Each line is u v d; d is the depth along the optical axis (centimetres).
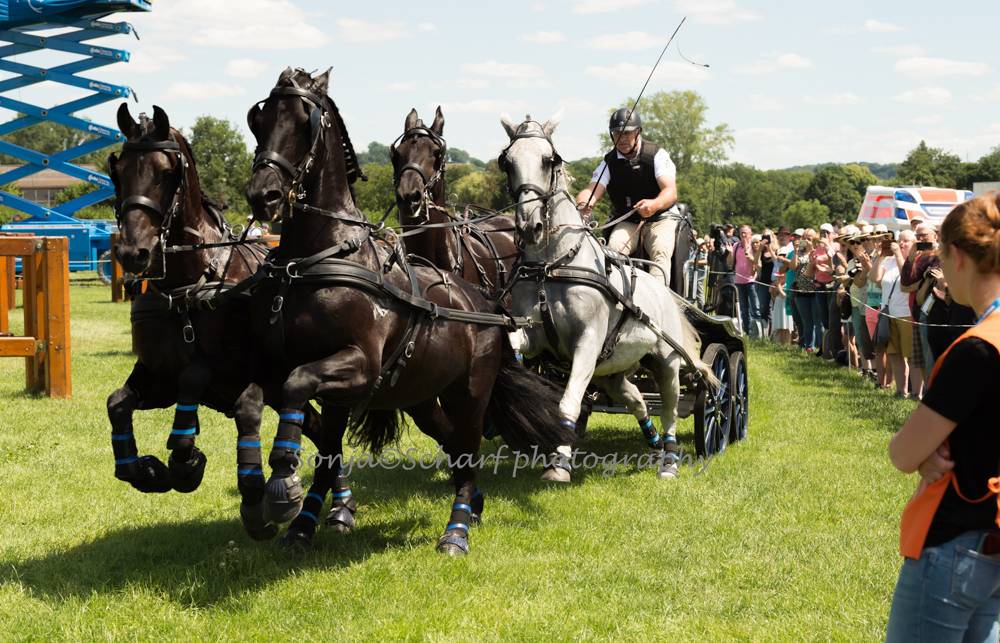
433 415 529
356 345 421
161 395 469
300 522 493
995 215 230
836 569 472
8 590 416
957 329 843
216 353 451
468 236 719
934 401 226
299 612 399
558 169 595
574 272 597
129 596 410
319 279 416
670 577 456
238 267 479
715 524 553
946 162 7356
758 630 391
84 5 1914
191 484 443
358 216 445
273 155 405
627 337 636
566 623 392
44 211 2270
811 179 7625
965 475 229
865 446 795
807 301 1468
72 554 470
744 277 1709
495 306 530
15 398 944
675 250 755
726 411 782
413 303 453
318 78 430
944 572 229
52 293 940
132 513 548
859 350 1205
